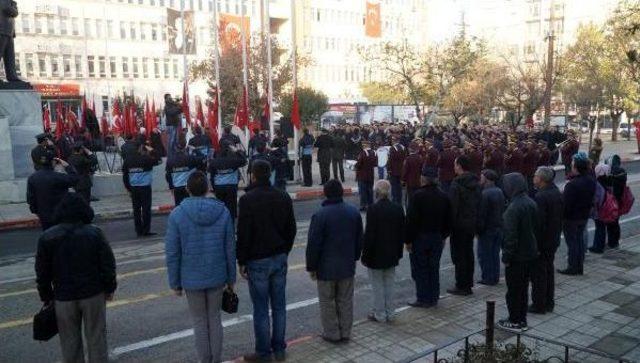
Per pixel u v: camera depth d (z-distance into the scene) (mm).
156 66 56594
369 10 70688
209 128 20062
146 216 11914
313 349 5863
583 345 5965
